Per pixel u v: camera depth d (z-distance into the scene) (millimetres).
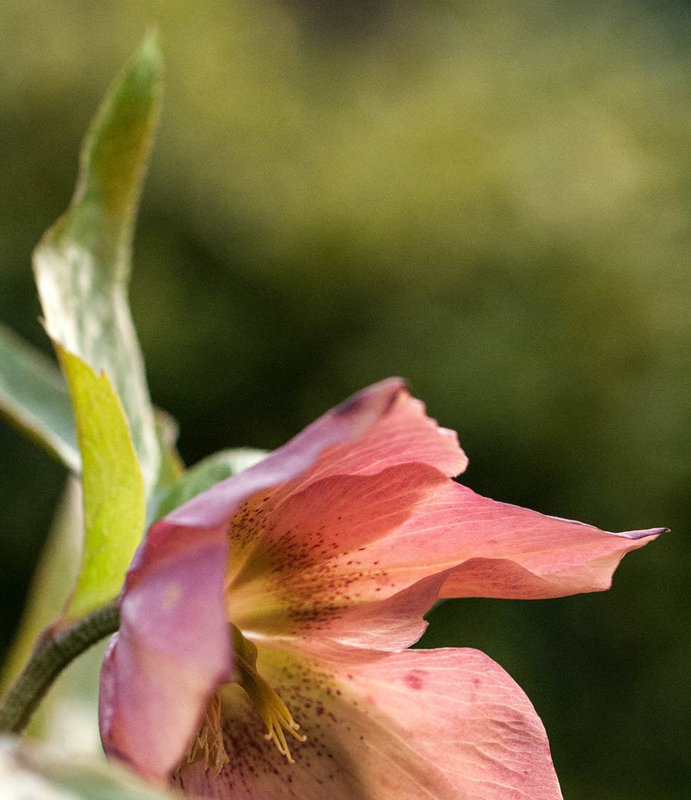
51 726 415
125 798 315
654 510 1726
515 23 2439
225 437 1938
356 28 3285
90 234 389
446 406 1791
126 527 364
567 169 1909
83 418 361
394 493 360
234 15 2285
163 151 1962
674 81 2096
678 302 1780
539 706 1684
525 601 1725
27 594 1800
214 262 1938
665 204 1862
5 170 1976
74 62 2070
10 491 1805
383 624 369
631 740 1678
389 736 370
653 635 1695
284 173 1996
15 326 1902
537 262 1834
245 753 368
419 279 1887
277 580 368
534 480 1803
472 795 369
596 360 1774
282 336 1916
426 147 1973
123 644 336
